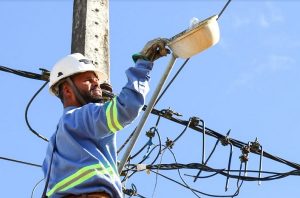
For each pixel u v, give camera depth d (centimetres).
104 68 1178
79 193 743
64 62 816
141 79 748
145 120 873
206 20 775
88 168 747
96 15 1214
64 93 809
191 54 785
